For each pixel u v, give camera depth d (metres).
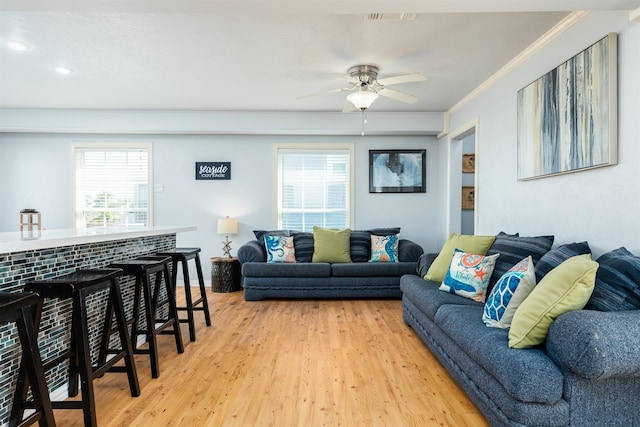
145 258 2.85
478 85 3.87
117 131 5.04
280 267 4.41
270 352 2.80
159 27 2.63
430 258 3.46
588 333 1.39
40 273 1.99
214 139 5.34
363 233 4.98
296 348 2.88
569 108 2.39
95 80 3.73
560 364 1.52
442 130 4.99
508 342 1.73
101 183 5.30
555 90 2.54
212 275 4.94
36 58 3.17
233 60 3.22
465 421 1.89
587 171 2.29
